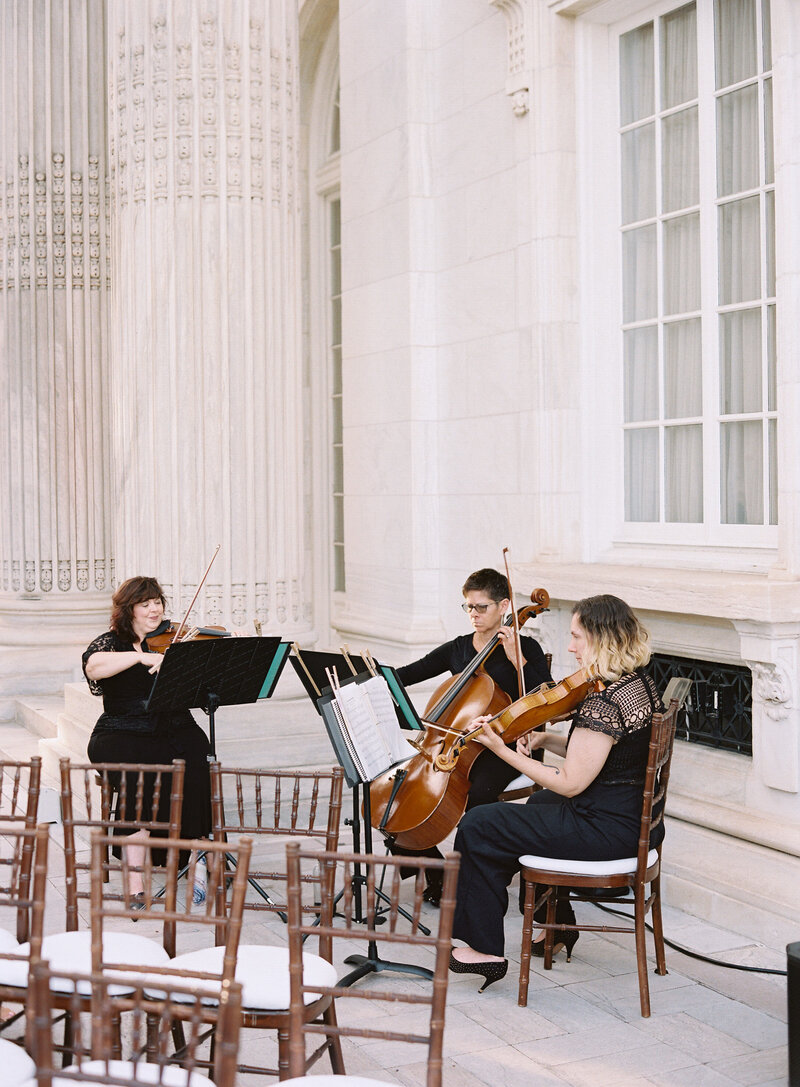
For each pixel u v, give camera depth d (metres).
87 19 8.95
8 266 9.07
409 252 6.70
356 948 4.34
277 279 6.14
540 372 5.78
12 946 3.12
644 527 5.58
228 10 5.99
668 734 3.86
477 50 6.23
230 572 6.02
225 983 2.15
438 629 6.77
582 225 5.75
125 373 6.23
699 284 5.24
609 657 3.85
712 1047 3.50
